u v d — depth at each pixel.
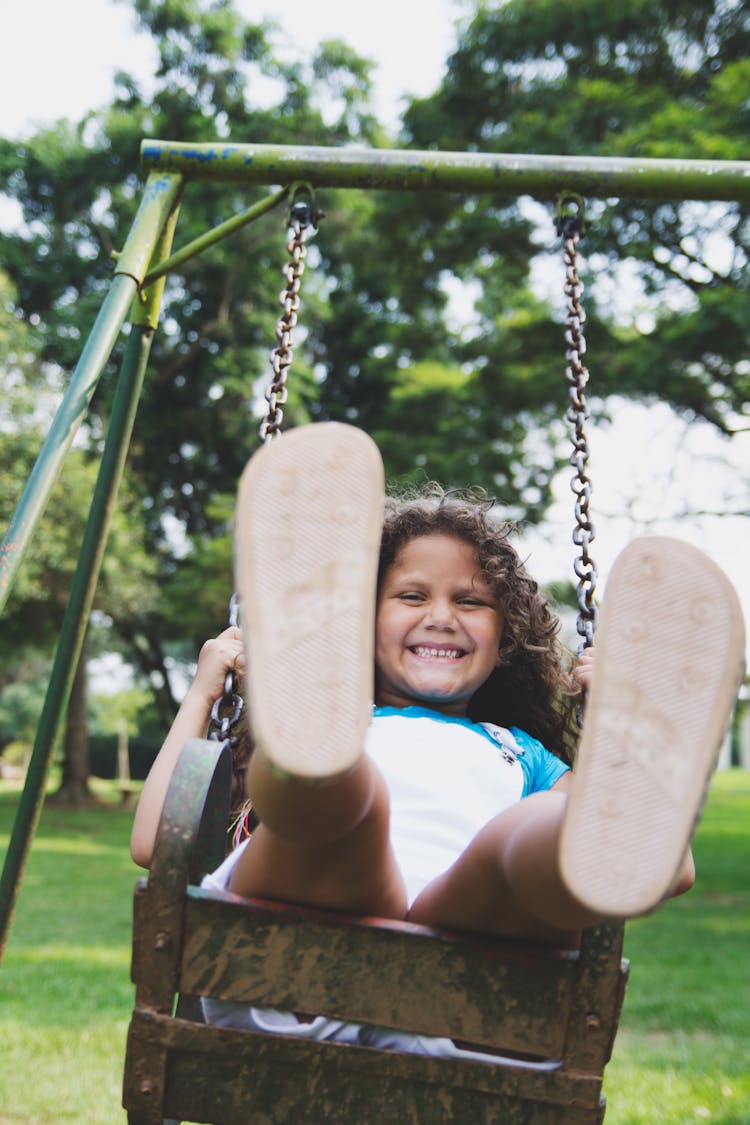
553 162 2.82
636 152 10.24
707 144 9.70
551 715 2.35
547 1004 1.56
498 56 12.78
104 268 21.33
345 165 2.82
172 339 21.61
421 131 13.57
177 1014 1.89
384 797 1.48
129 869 12.03
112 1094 3.99
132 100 21.52
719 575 1.38
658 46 12.29
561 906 1.37
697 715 1.35
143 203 2.85
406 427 16.23
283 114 21.22
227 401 21.45
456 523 2.14
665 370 11.07
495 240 13.31
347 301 22.08
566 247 2.79
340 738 1.32
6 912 2.75
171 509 22.50
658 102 11.42
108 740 35.75
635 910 1.29
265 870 1.57
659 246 11.21
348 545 1.42
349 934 1.56
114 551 19.30
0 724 43.88
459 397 14.98
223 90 21.20
